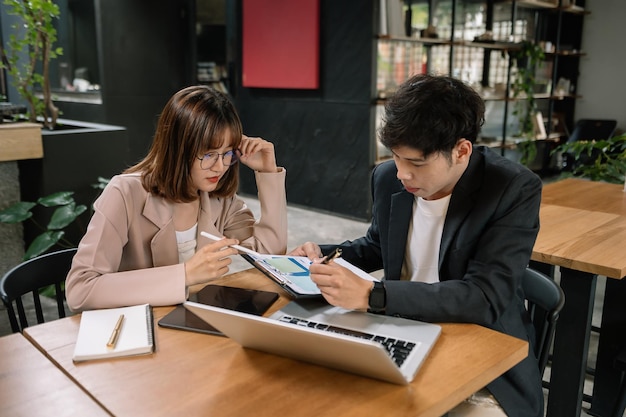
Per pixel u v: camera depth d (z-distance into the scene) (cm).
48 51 367
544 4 657
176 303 131
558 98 743
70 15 635
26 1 348
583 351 185
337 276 121
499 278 129
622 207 242
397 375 94
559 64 773
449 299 124
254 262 141
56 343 113
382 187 160
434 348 112
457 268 139
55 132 346
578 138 710
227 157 147
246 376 101
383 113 126
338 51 507
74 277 133
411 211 152
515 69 660
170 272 132
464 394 99
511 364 111
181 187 147
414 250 151
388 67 504
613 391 220
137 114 582
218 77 645
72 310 132
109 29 547
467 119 121
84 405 92
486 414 130
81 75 638
